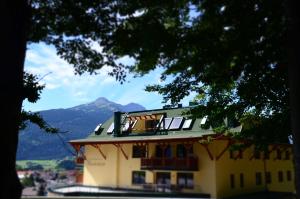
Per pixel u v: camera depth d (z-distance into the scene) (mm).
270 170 40000
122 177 38969
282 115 13750
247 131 14578
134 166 38281
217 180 32250
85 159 42531
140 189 36375
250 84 11320
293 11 6781
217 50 7289
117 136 40906
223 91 13016
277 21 7434
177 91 11586
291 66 6824
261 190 37594
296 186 6785
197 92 12438
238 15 7410
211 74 9641
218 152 32781
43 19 7414
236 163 34969
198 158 33719
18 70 5883
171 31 7254
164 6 7336
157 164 35406
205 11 7227
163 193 31625
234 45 7348
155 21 7258
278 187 40906
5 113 5566
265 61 8453
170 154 36250
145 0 7309
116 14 7496
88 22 7430
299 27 6715
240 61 8211
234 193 33906
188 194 32562
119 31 7289
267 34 7648
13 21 5879
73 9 7402
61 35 7523
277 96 12234
